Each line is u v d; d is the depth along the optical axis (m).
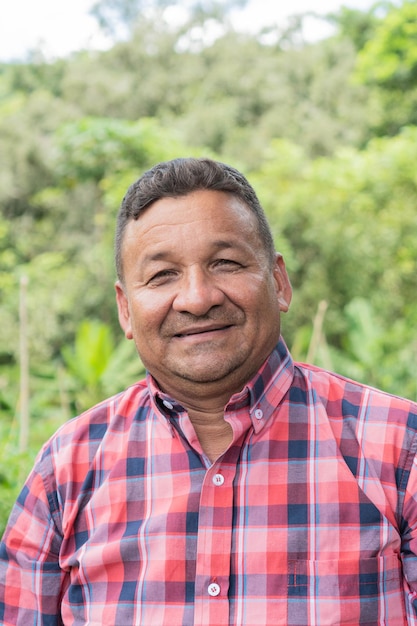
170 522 1.40
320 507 1.38
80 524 1.48
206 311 1.39
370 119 15.80
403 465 1.40
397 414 1.44
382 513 1.36
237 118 20.08
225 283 1.41
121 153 14.42
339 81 19.11
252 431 1.44
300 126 18.56
